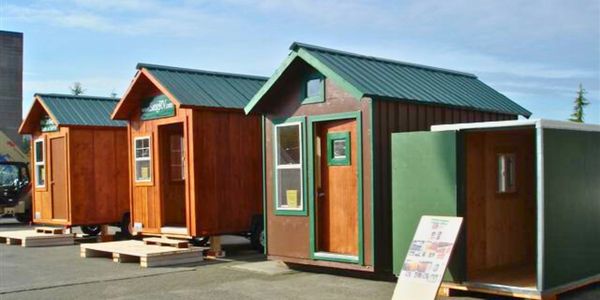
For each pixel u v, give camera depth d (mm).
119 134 17094
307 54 9922
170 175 14648
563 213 7934
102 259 12469
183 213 14883
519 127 7938
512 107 11867
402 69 11383
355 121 9766
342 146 10000
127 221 16812
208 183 12852
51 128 17125
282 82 10547
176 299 8500
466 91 11609
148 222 14156
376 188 9234
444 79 11891
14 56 33125
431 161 8344
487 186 9477
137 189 14539
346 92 9688
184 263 11656
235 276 10094
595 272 8609
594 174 8680
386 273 9688
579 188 8305
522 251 10195
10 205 22656
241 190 13406
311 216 10211
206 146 12867
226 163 13188
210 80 14008
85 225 16359
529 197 10383
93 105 17391
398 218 8680
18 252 13992
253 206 13602
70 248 14711
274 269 10680
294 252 10477
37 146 17984
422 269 7742
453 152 8156
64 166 16594
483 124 8008
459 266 8133
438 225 8023
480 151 9344
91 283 9727
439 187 8250
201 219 12672
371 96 9047
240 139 13461
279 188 10766
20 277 10438
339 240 10039
